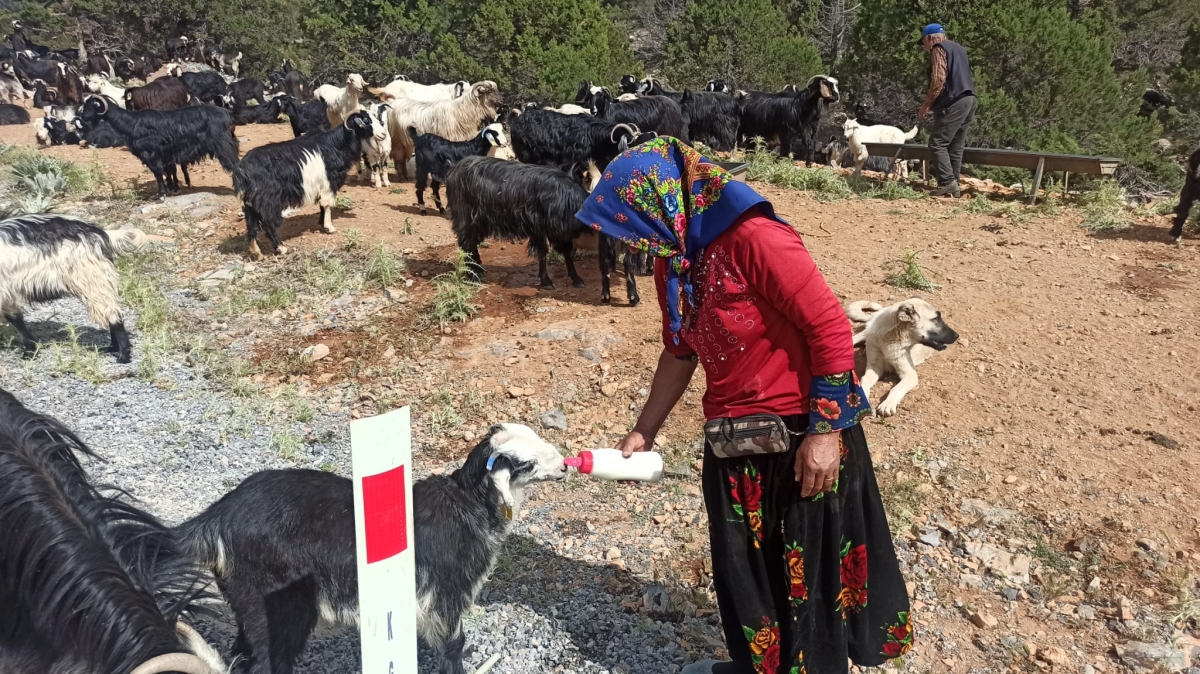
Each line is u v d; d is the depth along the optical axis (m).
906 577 4.13
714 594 4.00
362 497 2.24
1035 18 15.40
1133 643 3.68
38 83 25.09
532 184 7.07
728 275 2.64
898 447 5.08
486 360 6.29
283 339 6.91
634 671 3.56
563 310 7.05
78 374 6.29
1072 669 3.59
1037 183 9.81
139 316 7.45
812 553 2.86
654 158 2.71
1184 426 5.18
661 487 4.86
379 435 2.23
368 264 8.28
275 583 3.12
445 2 23.83
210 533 3.12
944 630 3.82
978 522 4.46
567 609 3.94
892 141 12.66
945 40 10.12
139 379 6.31
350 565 3.17
